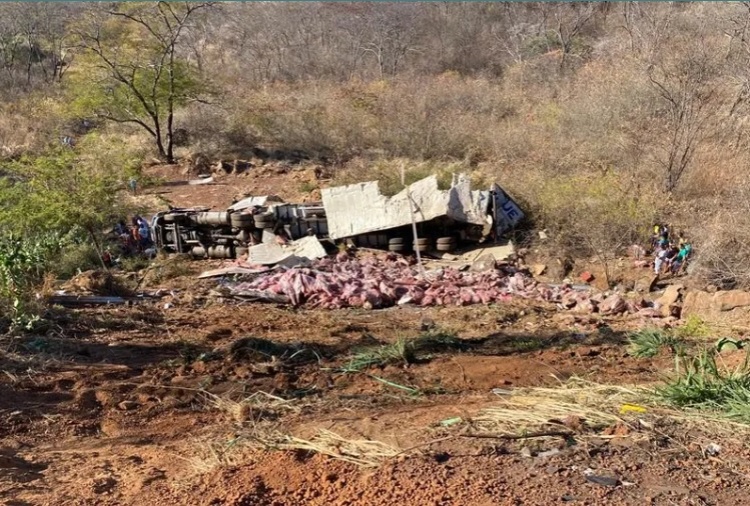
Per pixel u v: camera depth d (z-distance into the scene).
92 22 28.86
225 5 45.44
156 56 26.03
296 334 10.44
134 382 7.85
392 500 4.34
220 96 28.73
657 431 5.10
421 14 42.81
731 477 4.47
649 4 32.62
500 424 5.42
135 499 4.77
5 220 15.26
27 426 6.57
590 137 20.59
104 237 16.86
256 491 4.64
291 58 39.25
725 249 13.17
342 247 16.28
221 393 7.39
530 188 17.25
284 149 25.80
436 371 8.02
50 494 4.93
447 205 15.84
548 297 13.21
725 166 17.11
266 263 15.27
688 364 7.12
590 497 4.25
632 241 15.05
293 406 6.86
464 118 24.94
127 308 11.90
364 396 7.16
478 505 4.21
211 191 22.25
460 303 12.84
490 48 39.50
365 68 38.38
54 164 16.05
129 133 28.30
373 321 11.71
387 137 24.39
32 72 39.84
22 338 9.18
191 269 15.52
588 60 32.25
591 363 8.31
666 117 19.66
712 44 22.27
